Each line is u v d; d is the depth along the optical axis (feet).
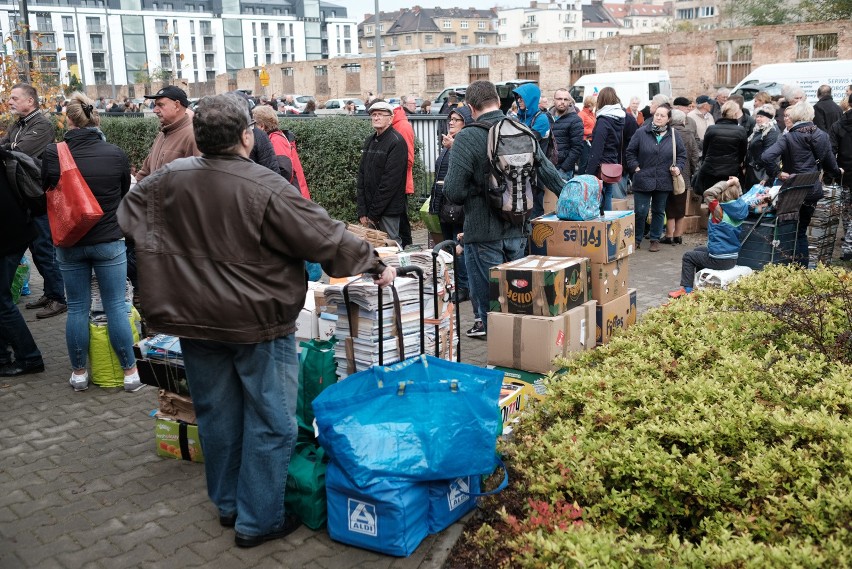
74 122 16.99
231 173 10.60
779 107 38.55
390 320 12.80
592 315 17.11
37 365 19.36
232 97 10.90
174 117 17.33
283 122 38.75
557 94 30.63
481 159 17.98
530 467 11.76
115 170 17.07
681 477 10.60
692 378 13.66
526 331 15.80
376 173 25.99
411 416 11.37
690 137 35.99
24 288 27.25
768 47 107.96
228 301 10.53
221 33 427.74
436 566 11.00
